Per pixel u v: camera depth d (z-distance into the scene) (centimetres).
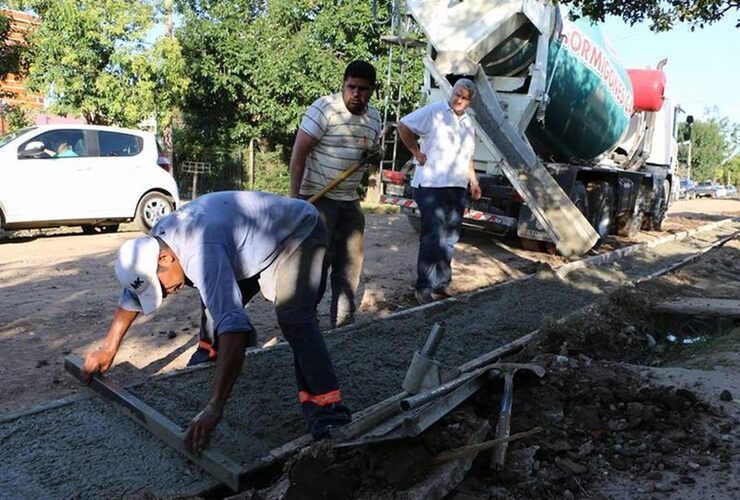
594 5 559
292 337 324
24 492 279
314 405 328
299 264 323
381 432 276
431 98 966
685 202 3481
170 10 1736
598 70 998
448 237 659
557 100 966
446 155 637
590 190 1095
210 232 293
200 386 389
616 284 799
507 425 326
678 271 925
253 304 627
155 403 362
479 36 902
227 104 2052
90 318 557
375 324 539
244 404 375
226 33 1886
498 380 376
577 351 510
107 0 1444
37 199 936
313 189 485
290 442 323
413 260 902
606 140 1122
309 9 1981
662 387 405
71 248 917
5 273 724
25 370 430
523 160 920
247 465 301
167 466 308
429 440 298
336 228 507
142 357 470
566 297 702
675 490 299
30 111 1762
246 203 314
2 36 1450
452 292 707
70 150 980
